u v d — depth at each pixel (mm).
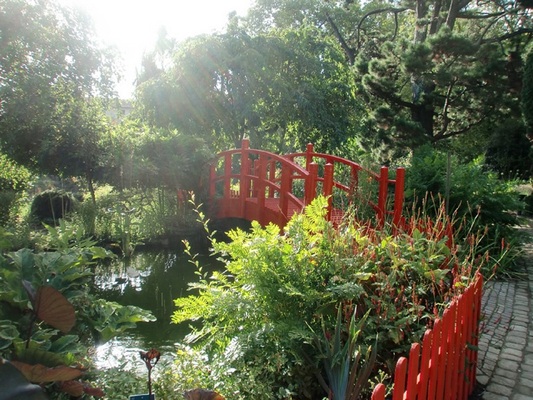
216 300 3098
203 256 8594
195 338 3414
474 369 3221
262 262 3121
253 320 3078
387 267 3299
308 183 6152
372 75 15578
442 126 17469
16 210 9742
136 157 9109
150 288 6836
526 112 12531
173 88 13000
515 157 17547
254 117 13477
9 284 2443
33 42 9180
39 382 1758
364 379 2498
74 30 9625
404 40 15117
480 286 3283
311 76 14039
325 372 2863
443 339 2398
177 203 9602
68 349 2240
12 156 9656
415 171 8367
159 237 8945
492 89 14094
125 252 8219
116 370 2662
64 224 3770
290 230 3375
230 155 9078
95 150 9266
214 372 2613
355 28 23469
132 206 9633
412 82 16531
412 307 2967
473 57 13555
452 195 7594
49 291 1884
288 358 2779
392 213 6469
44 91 9289
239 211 8617
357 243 3422
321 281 3131
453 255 3482
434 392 2266
